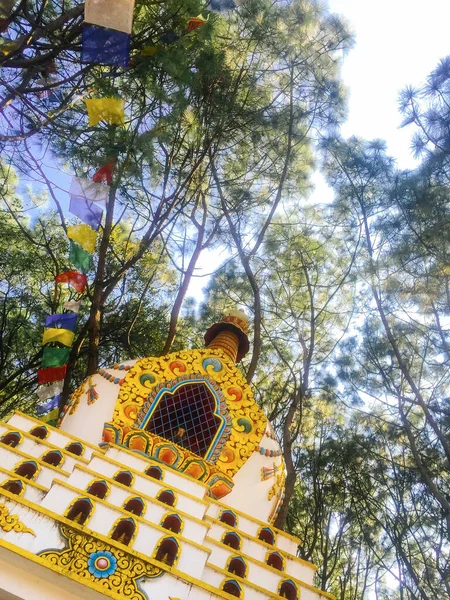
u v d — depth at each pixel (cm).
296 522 1430
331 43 1296
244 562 508
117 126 801
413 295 970
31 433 580
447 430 1052
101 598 406
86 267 740
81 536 425
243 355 916
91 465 535
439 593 969
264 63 1301
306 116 1320
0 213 1428
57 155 860
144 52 825
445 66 788
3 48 725
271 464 702
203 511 532
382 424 1246
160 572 422
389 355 1165
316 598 501
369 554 1312
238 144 1356
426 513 1123
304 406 1405
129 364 734
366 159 1095
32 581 408
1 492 434
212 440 693
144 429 674
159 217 1247
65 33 784
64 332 729
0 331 1340
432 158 850
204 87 1162
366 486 1268
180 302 1281
